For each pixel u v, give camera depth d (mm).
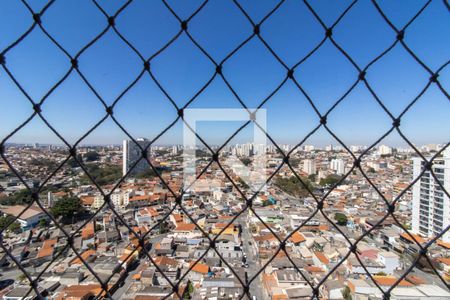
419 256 1367
